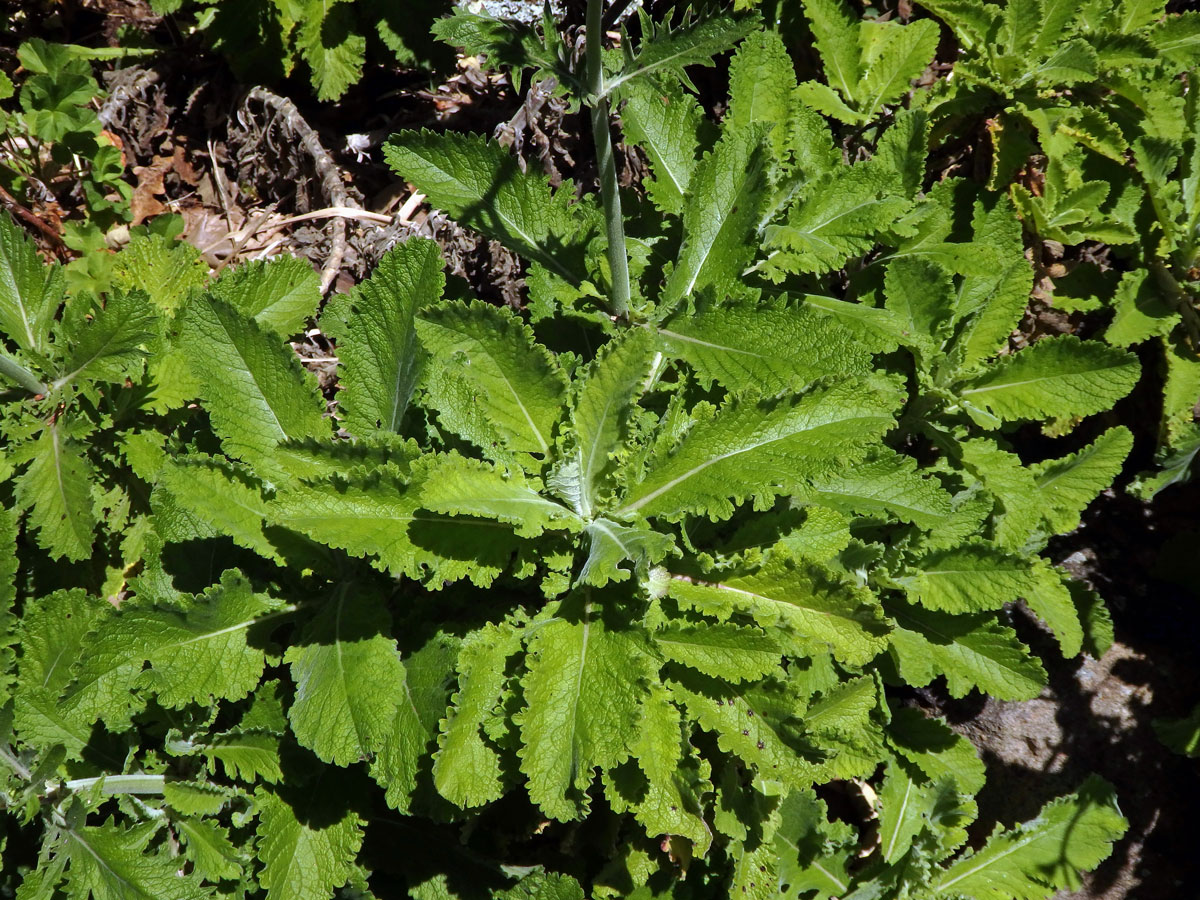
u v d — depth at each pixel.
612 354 0.60
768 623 0.60
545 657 0.59
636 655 0.58
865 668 0.72
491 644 0.60
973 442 0.72
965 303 0.75
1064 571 0.76
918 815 0.73
